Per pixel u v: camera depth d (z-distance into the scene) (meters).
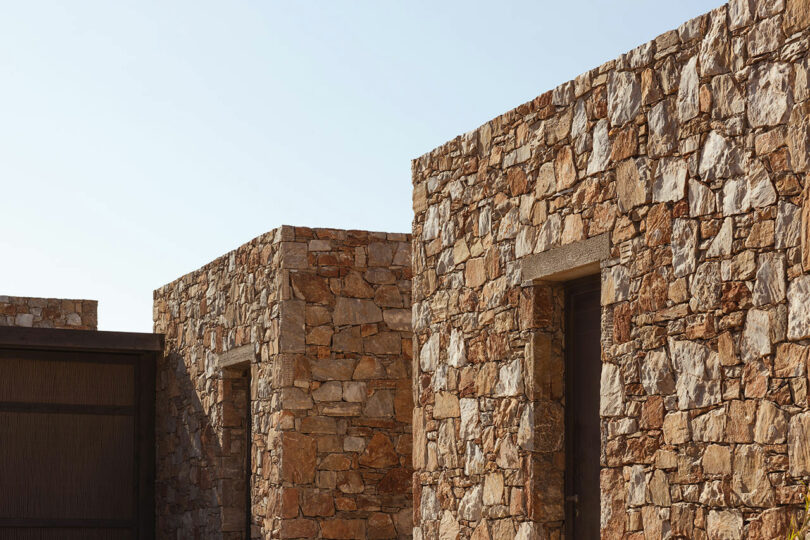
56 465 14.35
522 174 7.80
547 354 7.62
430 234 9.09
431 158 9.11
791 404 5.37
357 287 11.42
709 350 5.91
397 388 11.43
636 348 6.48
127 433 14.93
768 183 5.57
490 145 8.25
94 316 16.86
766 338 5.54
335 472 11.04
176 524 14.11
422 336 9.15
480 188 8.37
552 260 7.40
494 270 8.12
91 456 14.61
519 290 7.79
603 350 6.77
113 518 14.65
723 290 5.84
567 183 7.27
